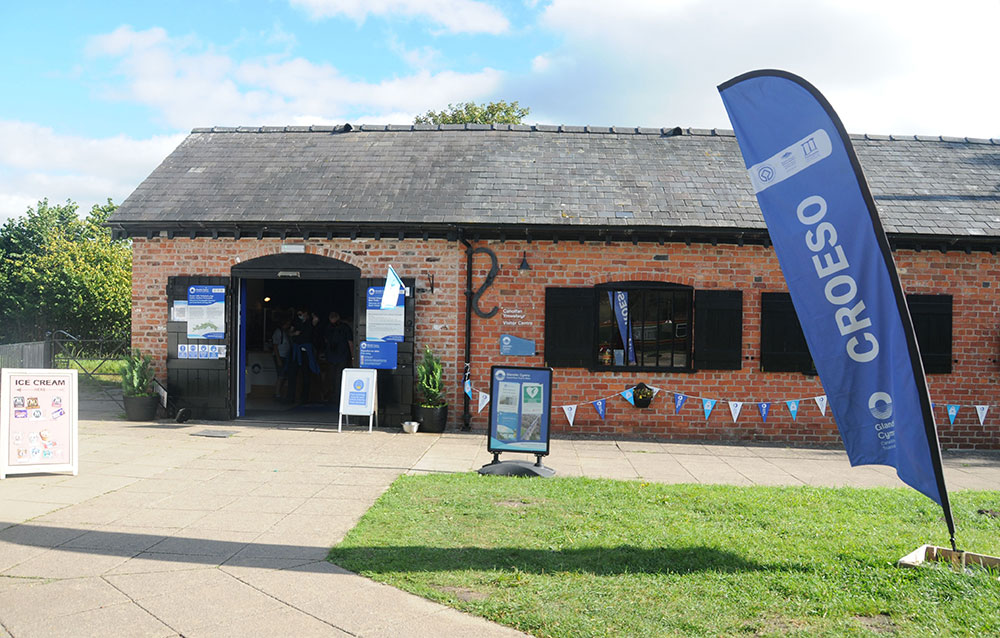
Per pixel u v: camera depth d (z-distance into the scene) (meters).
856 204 5.52
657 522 6.30
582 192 12.14
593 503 6.94
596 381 11.63
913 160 13.52
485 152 13.48
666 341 11.72
